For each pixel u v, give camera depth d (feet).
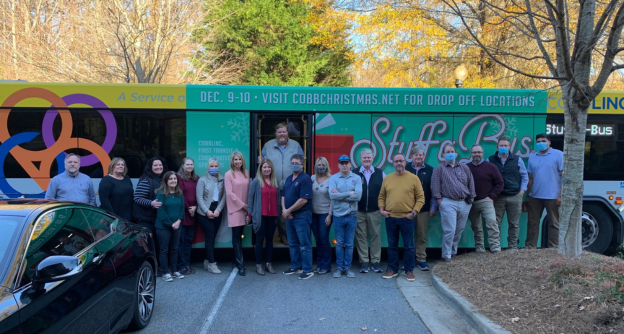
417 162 21.94
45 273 9.92
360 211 22.06
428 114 23.29
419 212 22.03
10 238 10.84
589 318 13.30
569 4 27.37
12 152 22.02
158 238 20.49
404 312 16.78
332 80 78.89
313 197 21.65
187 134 22.65
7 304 9.21
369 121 23.13
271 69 71.92
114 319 12.84
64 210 12.99
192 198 21.45
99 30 46.80
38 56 50.78
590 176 23.94
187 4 49.70
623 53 29.53
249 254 26.32
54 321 10.00
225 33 66.85
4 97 21.95
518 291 16.51
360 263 23.58
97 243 13.25
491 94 23.47
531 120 23.61
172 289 19.42
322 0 50.80
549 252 20.07
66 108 22.16
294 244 21.72
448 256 21.86
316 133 23.00
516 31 37.96
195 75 60.39
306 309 17.07
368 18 43.62
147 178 20.77
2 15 55.36
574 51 18.43
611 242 24.48
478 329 14.58
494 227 22.20
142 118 22.49
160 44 49.24
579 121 18.78
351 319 16.07
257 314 16.55
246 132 22.88
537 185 22.89
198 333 14.82
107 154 22.27
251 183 21.24
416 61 45.42
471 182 21.63
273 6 71.05
